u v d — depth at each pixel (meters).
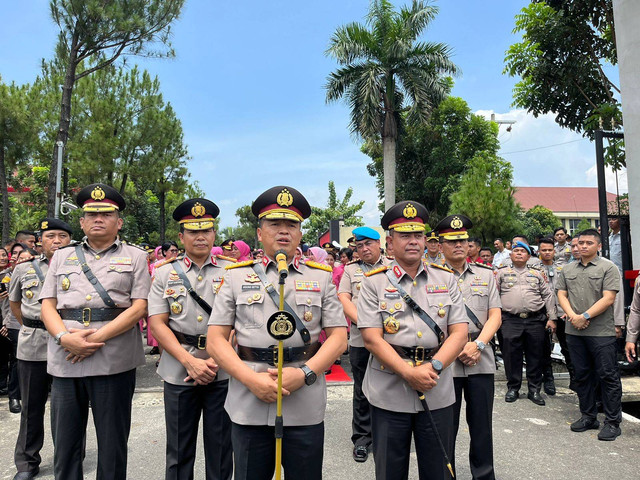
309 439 2.38
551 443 4.37
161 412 5.23
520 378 5.72
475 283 3.91
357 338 4.23
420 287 2.84
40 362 3.79
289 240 2.54
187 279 3.43
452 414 2.78
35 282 4.07
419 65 16.81
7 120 14.57
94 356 3.10
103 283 3.25
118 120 17.77
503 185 16.69
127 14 12.09
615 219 6.47
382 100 16.88
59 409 3.09
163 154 19.27
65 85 12.48
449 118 21.80
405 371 2.57
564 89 10.49
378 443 2.74
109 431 3.13
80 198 3.40
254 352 2.42
